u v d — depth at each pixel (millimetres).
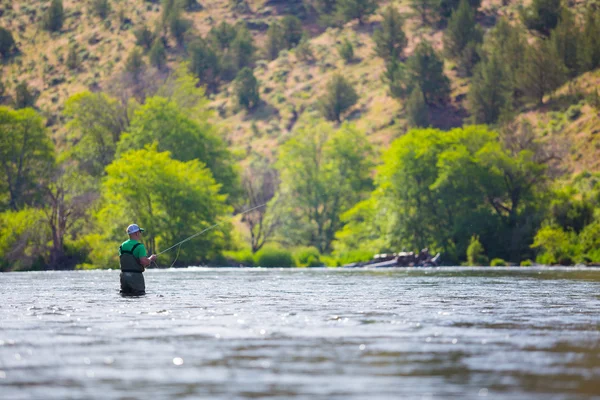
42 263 130250
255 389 16234
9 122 178875
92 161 189375
